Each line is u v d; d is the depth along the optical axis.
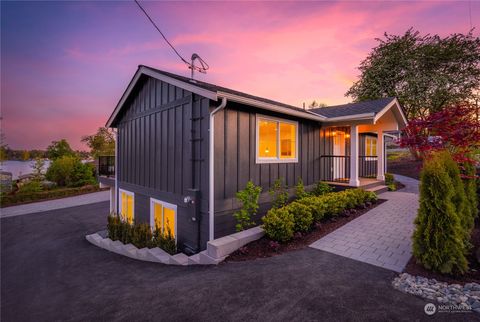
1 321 3.05
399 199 7.86
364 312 2.24
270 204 6.04
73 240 8.13
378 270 3.12
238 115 5.33
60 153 25.17
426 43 17.98
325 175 8.26
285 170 6.55
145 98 7.48
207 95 4.58
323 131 8.18
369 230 4.81
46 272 5.04
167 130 6.34
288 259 3.64
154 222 7.07
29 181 18.09
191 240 5.34
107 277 4.17
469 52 16.84
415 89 17.41
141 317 2.50
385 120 9.30
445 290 2.49
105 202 15.45
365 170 11.98
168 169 6.31
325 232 4.76
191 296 2.81
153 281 3.58
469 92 16.64
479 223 4.62
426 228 2.94
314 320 2.17
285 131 6.63
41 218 11.60
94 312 2.77
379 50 19.53
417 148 5.03
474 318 2.05
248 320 2.26
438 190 2.91
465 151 4.46
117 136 9.62
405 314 2.16
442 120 4.63
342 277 2.96
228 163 5.09
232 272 3.38
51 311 3.03
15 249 7.47
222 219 4.98
